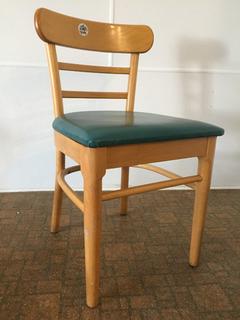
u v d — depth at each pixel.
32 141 1.25
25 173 1.29
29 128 1.23
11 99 1.18
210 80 1.28
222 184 1.46
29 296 0.71
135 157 0.63
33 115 1.22
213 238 1.00
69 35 0.82
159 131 0.63
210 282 0.78
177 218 1.13
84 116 0.78
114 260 0.86
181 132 0.66
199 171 0.77
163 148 0.66
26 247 0.91
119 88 1.23
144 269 0.83
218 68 1.27
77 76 1.19
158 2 1.14
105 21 1.14
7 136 1.23
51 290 0.73
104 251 0.90
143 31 0.96
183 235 1.01
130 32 0.95
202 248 0.94
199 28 1.20
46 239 0.96
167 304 0.70
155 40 1.19
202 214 0.80
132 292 0.73
